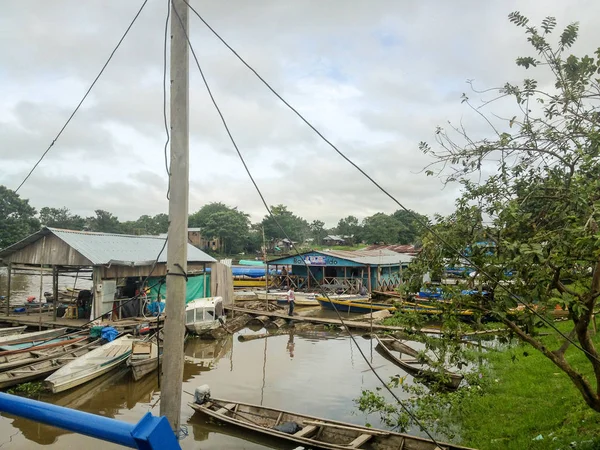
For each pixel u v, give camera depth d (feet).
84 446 30.76
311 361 55.16
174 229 17.37
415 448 27.53
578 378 17.38
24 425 34.30
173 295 17.04
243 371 50.62
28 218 168.76
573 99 16.75
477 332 19.35
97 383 44.29
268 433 30.12
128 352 49.49
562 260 14.37
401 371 49.80
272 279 128.47
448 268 18.25
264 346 64.69
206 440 31.32
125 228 244.83
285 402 39.83
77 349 50.44
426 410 33.94
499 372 39.81
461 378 38.58
